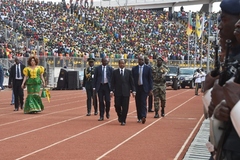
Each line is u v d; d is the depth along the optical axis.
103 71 14.84
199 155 8.56
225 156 3.03
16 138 10.76
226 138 3.03
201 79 29.50
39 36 45.81
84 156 8.59
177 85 37.12
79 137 10.96
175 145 9.88
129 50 52.53
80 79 36.81
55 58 35.88
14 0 56.78
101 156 8.61
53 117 15.68
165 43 59.31
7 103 22.06
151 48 55.59
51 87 35.38
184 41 61.00
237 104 2.71
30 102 16.84
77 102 23.09
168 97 27.42
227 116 2.88
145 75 13.97
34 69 16.83
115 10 67.12
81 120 14.78
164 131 12.16
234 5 3.27
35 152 8.98
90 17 60.00
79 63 38.50
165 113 17.47
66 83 35.38
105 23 60.47
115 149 9.36
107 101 15.07
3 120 14.62
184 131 12.16
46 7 58.78
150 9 82.19
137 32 61.00
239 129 2.67
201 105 21.48
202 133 11.52
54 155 8.67
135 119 15.33
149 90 14.02
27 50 36.69
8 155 8.66
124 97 13.53
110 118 15.47
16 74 18.03
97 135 11.32
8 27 44.03
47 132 11.80
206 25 60.53
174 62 47.66
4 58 33.06
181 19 69.06
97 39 53.56
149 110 18.17
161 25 66.00
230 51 3.34
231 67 3.10
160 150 9.27
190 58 52.50
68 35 51.41
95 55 45.19
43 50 38.00
